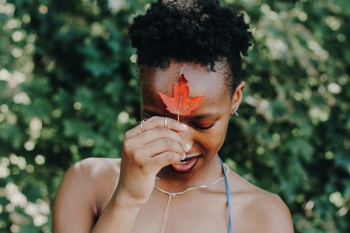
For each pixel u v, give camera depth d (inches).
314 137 112.5
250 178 109.0
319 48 113.0
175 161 46.5
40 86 110.7
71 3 115.0
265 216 57.5
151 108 51.3
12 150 113.1
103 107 109.1
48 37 114.2
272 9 113.3
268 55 111.1
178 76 50.0
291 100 108.1
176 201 58.1
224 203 58.3
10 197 111.4
